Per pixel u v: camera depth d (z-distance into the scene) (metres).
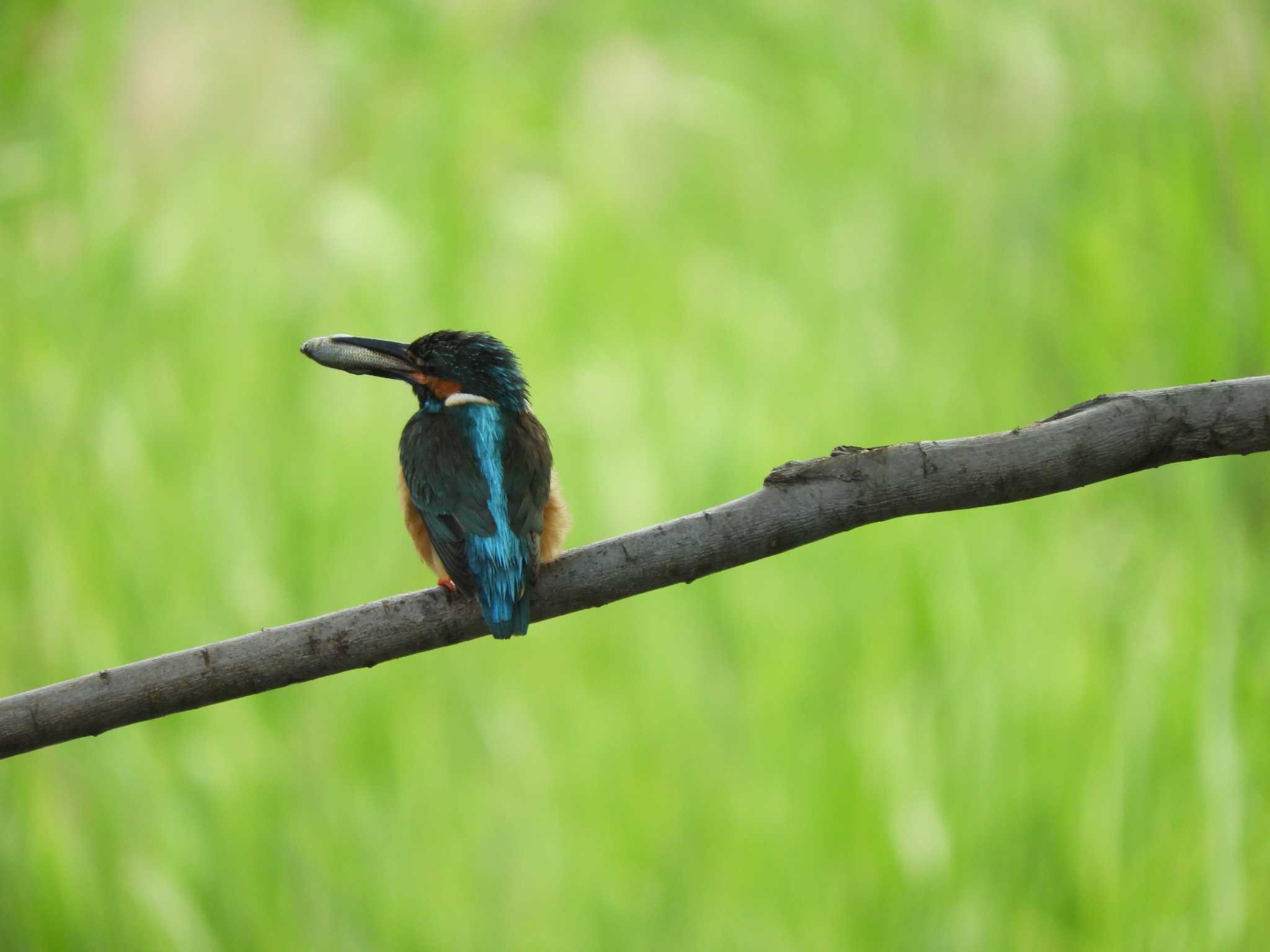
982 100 15.40
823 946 10.41
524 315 13.81
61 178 14.75
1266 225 14.42
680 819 10.87
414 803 11.11
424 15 15.95
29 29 15.68
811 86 15.40
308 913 10.84
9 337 13.45
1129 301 14.03
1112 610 11.82
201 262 14.06
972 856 10.52
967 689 11.03
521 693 11.42
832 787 10.73
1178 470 12.60
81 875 10.97
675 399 12.85
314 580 12.12
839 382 13.09
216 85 15.52
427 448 6.08
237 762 11.14
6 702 4.86
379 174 14.85
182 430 12.88
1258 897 10.49
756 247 14.36
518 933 10.71
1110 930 10.29
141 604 12.02
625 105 15.52
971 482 4.89
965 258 14.20
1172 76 15.25
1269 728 11.20
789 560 11.56
